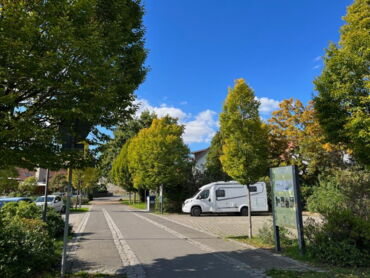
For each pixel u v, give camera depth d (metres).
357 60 9.94
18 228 6.60
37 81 4.08
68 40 4.09
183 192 26.67
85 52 4.32
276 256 7.74
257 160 10.41
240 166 10.52
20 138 4.23
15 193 25.58
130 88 5.60
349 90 10.27
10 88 4.25
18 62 3.83
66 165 5.13
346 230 7.06
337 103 10.80
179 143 26.00
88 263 7.03
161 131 25.42
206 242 10.02
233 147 10.67
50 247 6.77
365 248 6.91
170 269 6.49
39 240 6.50
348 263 6.56
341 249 6.70
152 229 13.70
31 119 4.40
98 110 4.78
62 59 4.01
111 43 5.34
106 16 5.74
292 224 7.96
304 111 25.88
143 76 6.64
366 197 11.05
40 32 4.00
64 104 4.42
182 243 9.85
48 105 4.52
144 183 26.38
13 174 5.83
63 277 5.63
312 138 23.55
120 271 6.32
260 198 23.59
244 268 6.54
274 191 8.90
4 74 3.85
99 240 10.43
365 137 9.76
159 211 26.45
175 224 16.08
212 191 23.03
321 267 6.55
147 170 25.53
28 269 5.38
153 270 6.41
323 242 7.16
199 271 6.32
